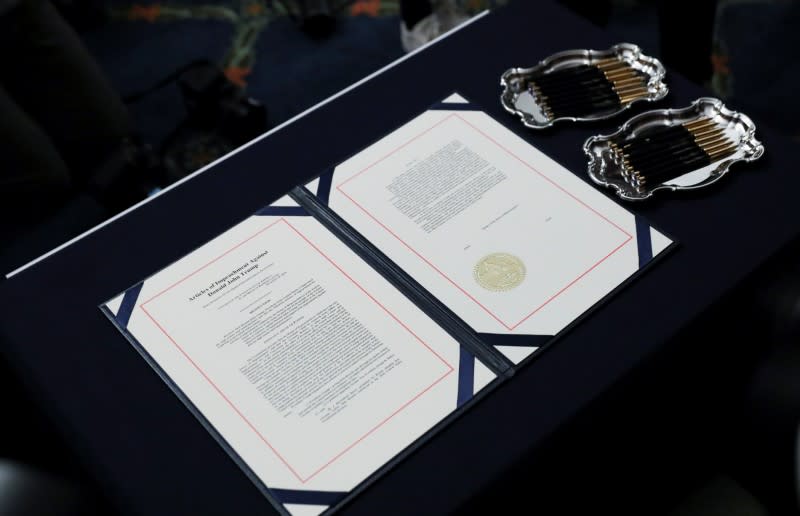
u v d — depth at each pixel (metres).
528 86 1.25
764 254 1.06
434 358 0.99
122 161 1.82
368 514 0.90
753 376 1.02
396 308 1.04
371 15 2.30
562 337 1.01
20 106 1.92
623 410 1.03
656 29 2.17
